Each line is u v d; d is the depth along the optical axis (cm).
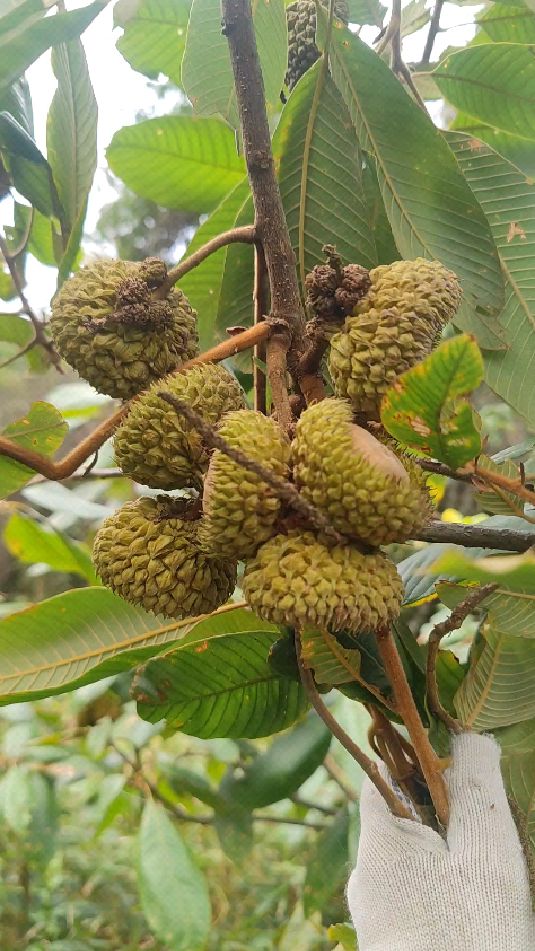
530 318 45
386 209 45
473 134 55
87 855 113
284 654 40
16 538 81
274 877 117
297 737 58
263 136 37
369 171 48
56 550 81
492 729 47
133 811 105
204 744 94
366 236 45
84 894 112
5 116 47
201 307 56
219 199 62
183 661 46
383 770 44
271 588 30
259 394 39
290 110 44
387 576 31
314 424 31
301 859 110
